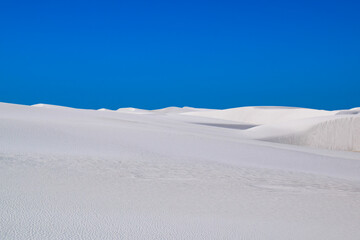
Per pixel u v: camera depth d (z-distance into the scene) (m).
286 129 33.56
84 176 8.63
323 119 33.28
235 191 7.97
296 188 8.77
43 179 7.95
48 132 17.20
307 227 5.39
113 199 6.56
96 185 7.72
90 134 17.77
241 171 11.09
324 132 31.58
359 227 5.52
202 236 4.70
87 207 5.86
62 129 18.52
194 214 5.84
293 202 7.16
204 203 6.68
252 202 6.97
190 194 7.41
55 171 8.99
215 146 18.08
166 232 4.79
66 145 14.18
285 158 16.25
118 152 13.38
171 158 12.95
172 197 7.04
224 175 10.09
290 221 5.71
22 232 4.45
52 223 4.89
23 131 16.83
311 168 13.77
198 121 61.19
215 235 4.77
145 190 7.54
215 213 5.98
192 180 9.03
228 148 17.86
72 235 4.46
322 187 9.14
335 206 6.99
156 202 6.54
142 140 17.47
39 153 11.78
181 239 4.54
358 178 11.98
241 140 23.91
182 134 21.70
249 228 5.17
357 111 75.44
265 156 16.30
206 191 7.80
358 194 8.41
